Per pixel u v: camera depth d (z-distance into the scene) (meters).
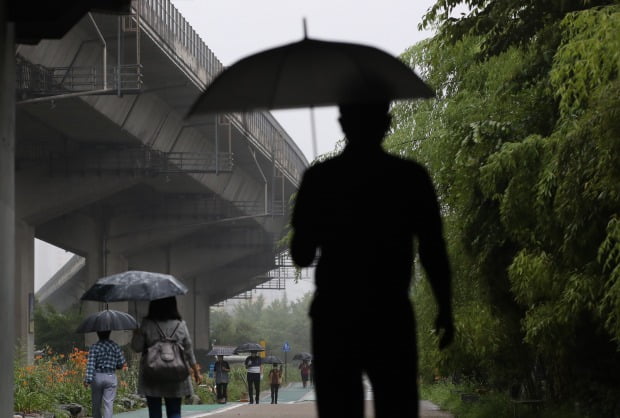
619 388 24.75
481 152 24.12
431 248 7.21
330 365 7.02
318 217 7.12
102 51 84.38
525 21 23.80
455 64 31.34
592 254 19.50
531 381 32.19
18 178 107.44
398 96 8.34
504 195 22.06
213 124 113.00
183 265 164.62
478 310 26.33
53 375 46.00
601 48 17.45
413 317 7.09
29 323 103.88
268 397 86.88
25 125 99.25
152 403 19.75
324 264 7.11
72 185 107.44
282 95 8.30
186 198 136.62
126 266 139.25
